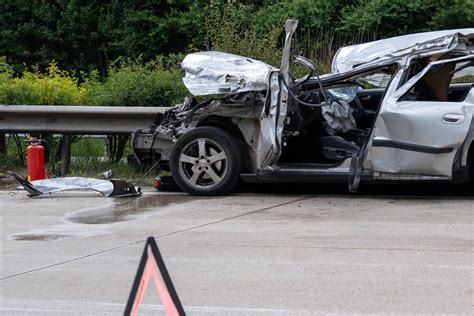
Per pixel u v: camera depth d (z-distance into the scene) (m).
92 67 30.81
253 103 11.93
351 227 9.67
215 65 12.06
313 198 11.97
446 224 9.68
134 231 9.81
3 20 31.73
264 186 13.13
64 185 12.87
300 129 12.03
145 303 6.86
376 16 23.91
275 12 25.27
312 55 20.33
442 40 11.18
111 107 14.25
